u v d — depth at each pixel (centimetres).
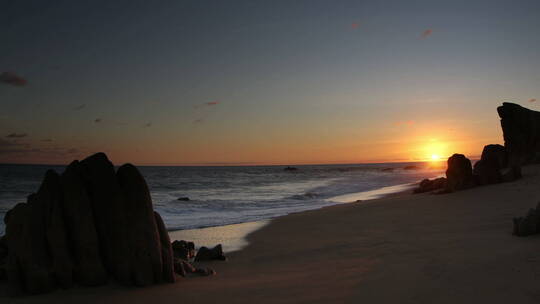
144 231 658
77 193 648
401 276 642
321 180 6988
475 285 562
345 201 3097
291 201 3203
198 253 1001
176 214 2353
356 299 535
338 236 1251
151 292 598
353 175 9131
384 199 2430
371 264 770
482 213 1394
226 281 686
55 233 620
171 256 692
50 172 667
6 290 603
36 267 591
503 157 3244
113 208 657
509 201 1633
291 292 588
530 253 708
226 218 2120
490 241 871
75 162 680
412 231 1186
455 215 1421
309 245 1143
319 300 539
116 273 638
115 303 543
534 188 1914
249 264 923
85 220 637
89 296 575
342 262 833
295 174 10806
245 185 5778
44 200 645
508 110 3531
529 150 3353
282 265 874
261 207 2753
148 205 677
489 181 2322
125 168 696
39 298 565
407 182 5422
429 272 652
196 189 4922
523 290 527
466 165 2306
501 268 634
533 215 905
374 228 1341
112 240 648
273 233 1466
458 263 692
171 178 7988
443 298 518
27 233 611
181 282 677
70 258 624
